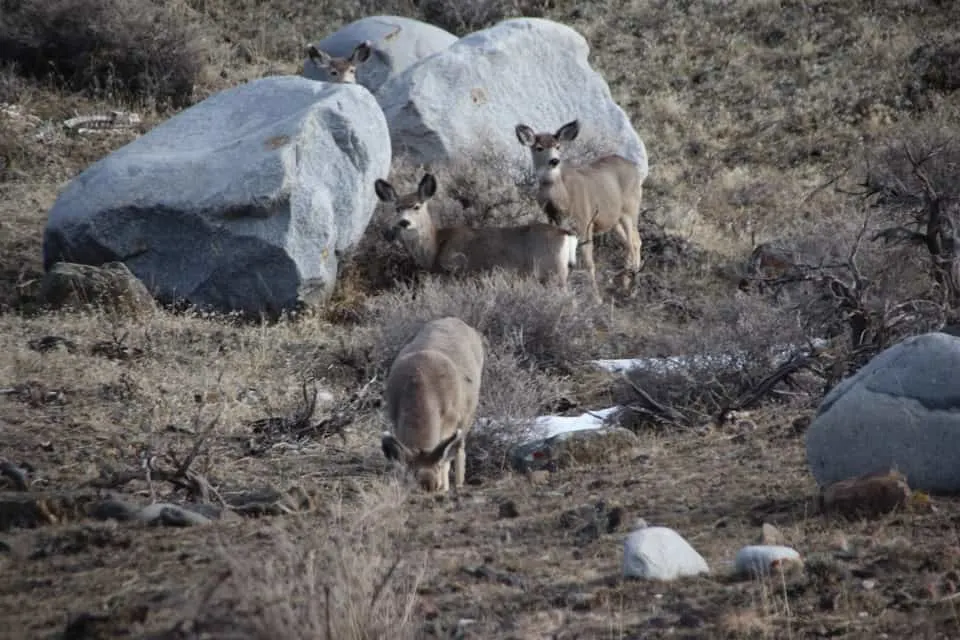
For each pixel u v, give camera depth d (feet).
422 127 239.30
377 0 350.43
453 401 113.50
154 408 138.82
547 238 201.26
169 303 192.44
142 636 61.93
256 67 314.76
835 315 160.04
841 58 327.88
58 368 151.64
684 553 72.59
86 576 74.84
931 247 167.02
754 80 322.75
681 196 274.16
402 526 85.40
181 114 213.05
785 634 61.05
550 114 258.16
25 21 288.30
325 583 59.72
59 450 123.75
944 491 85.56
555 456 121.19
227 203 189.37
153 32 293.23
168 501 103.76
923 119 297.53
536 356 175.42
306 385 157.07
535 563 75.77
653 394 145.38
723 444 118.73
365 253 213.25
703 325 154.61
